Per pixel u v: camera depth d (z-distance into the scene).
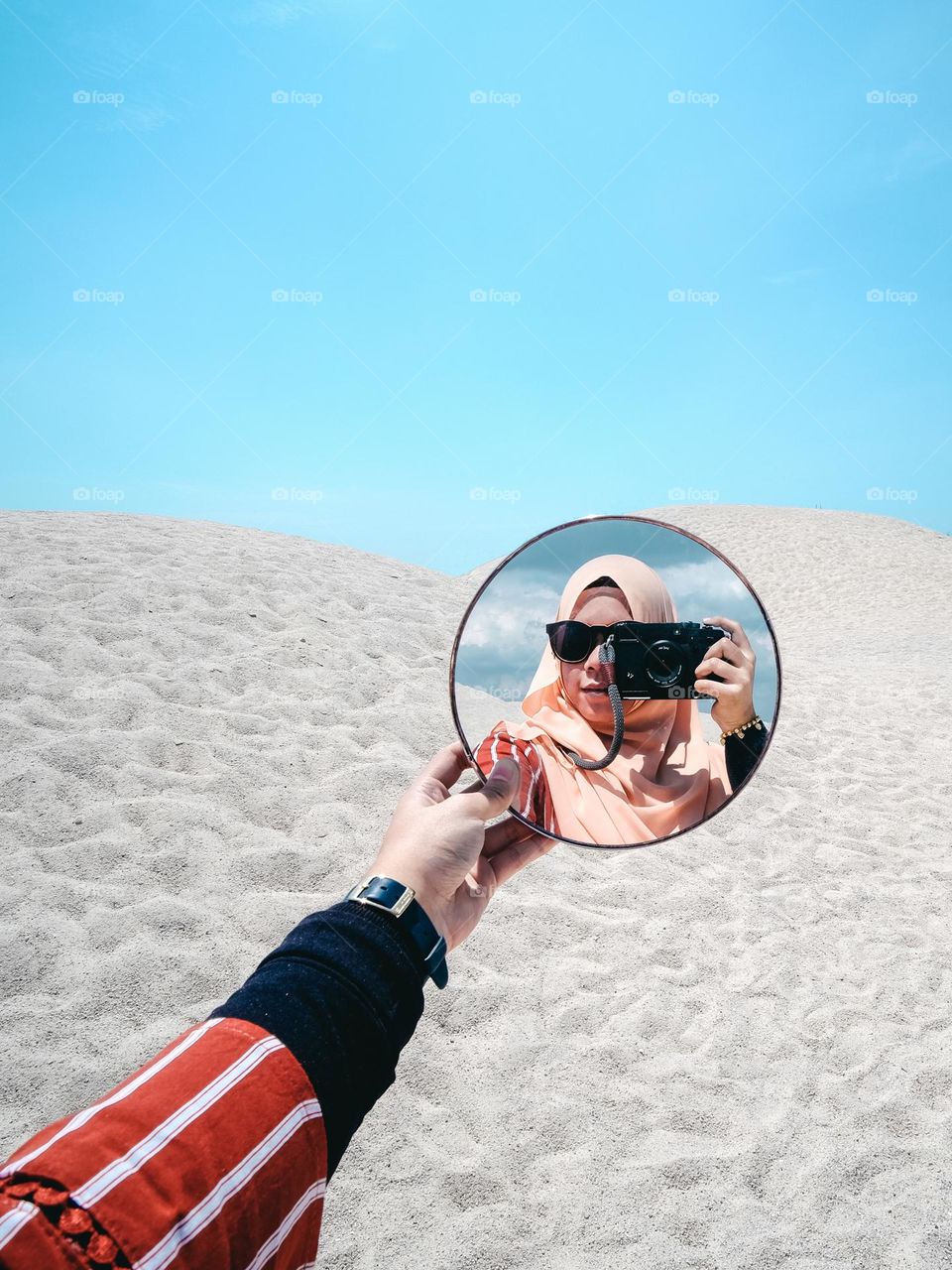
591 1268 2.58
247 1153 0.41
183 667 6.46
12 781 4.71
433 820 0.67
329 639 7.54
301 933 0.55
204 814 4.73
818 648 17.30
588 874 5.07
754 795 6.66
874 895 5.27
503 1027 3.64
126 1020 3.29
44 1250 0.33
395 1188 2.83
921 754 8.25
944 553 28.05
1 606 6.87
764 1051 3.69
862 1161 3.07
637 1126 3.18
